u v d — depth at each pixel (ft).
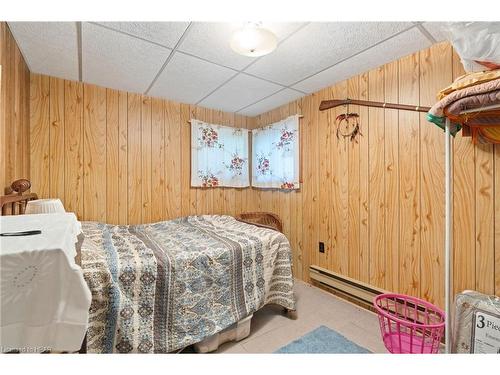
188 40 5.55
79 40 5.49
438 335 4.74
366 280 7.04
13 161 5.39
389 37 5.43
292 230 9.49
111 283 4.24
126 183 8.50
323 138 8.29
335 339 5.65
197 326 5.05
